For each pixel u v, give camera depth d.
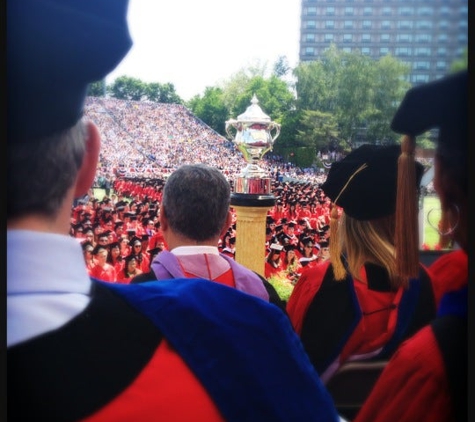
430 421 1.09
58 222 0.79
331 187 1.67
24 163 0.76
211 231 1.37
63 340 0.73
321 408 0.83
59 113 0.76
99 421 0.70
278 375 0.81
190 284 0.86
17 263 0.74
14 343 0.72
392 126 1.45
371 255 1.59
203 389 0.74
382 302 1.56
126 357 0.74
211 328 0.79
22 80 0.76
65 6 0.77
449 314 1.15
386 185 1.59
